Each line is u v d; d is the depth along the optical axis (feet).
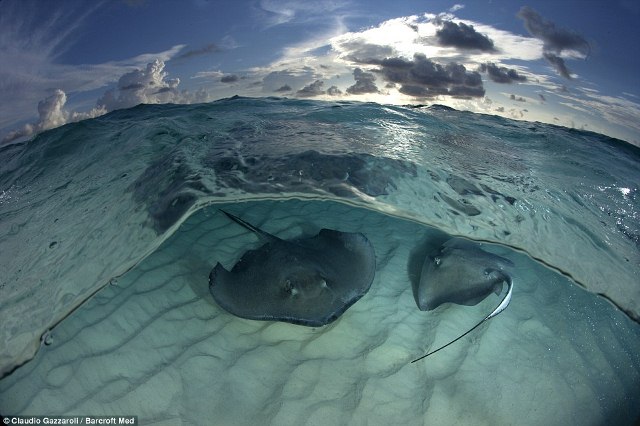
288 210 17.99
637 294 11.06
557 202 13.98
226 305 10.91
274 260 12.02
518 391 9.91
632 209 14.57
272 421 8.89
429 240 16.25
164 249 14.30
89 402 8.86
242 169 14.25
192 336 10.85
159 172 14.57
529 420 9.32
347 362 10.42
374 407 9.31
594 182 16.31
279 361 10.33
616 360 11.04
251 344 10.78
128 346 10.30
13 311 9.46
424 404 9.45
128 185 14.33
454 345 11.13
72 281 10.02
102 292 11.88
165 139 18.70
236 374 9.89
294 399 9.37
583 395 10.02
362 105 28.22
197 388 9.48
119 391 9.18
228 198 12.50
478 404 9.54
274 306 10.50
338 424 8.95
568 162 18.44
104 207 13.11
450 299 11.81
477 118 27.22
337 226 16.98
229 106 28.07
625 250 12.30
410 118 24.29
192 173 13.88
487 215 12.87
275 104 28.68
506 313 12.40
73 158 19.29
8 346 8.70
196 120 22.52
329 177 13.88
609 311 12.59
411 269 14.34
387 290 13.17
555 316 12.34
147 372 9.70
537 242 12.11
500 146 20.21
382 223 17.47
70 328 10.50
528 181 15.40
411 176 14.38
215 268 12.19
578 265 11.57
